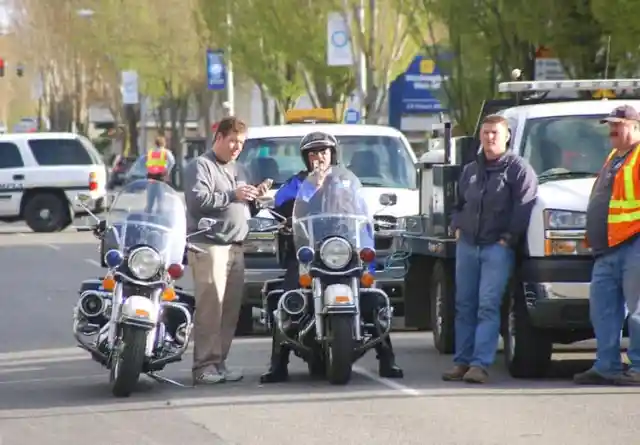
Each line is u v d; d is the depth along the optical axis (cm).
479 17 5100
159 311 2325
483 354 2447
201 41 12038
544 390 2342
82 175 7550
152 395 2373
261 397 2320
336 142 2492
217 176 2508
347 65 8375
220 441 1947
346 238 2416
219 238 2492
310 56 8806
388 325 2447
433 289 2991
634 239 2320
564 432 1958
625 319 2453
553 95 2916
